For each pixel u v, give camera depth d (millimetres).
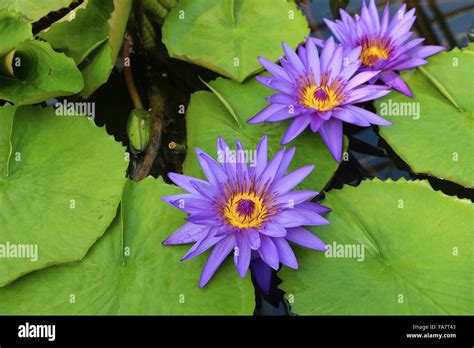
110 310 896
